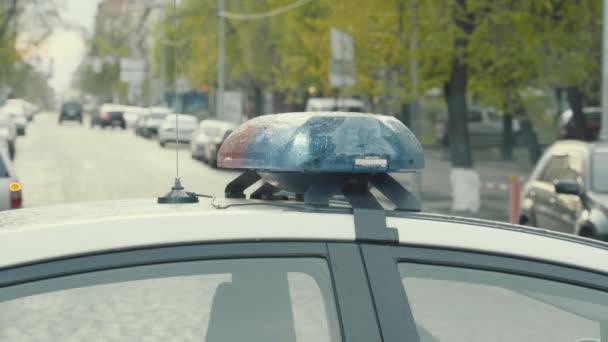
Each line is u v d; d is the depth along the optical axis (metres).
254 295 2.21
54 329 2.10
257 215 2.30
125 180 30.33
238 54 72.25
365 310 2.21
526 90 23.73
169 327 2.16
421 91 22.38
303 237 2.26
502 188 28.47
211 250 2.21
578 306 2.34
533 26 21.48
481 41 21.52
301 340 2.21
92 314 2.12
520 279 2.33
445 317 2.27
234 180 2.80
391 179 2.51
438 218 2.42
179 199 2.65
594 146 12.39
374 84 23.94
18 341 2.07
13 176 12.18
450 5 21.48
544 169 13.52
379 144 2.45
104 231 2.20
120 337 2.13
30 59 82.06
